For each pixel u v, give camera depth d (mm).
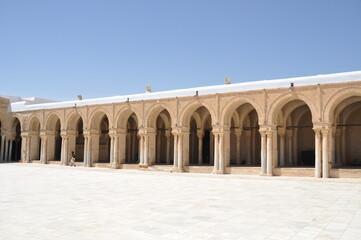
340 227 10344
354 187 20391
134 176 29125
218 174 30500
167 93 34250
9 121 49250
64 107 42875
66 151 42625
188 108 33219
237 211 12812
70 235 9352
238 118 36875
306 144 35625
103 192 18328
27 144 47188
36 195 17062
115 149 38344
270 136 28406
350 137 33062
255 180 25391
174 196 16797
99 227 10281
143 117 36094
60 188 20062
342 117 32531
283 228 10203
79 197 16422
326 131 25766
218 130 30953
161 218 11555
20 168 37344
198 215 12062
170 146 42562
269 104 28422
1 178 25969
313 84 26234
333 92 25500
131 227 10281
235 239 9016
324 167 25812
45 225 10516
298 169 27547
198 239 9008
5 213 12359
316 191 18625
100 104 39562
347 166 31719
